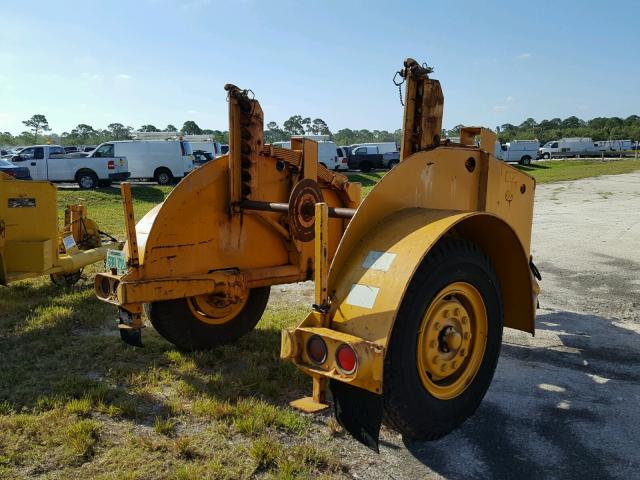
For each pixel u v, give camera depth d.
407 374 3.04
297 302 6.82
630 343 5.37
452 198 3.83
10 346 5.12
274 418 3.68
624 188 25.77
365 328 2.92
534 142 48.78
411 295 3.03
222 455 3.28
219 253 4.82
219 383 4.28
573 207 18.05
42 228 6.69
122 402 3.92
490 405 4.04
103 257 7.57
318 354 2.94
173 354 4.88
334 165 37.34
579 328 5.82
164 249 4.46
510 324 4.10
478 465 3.26
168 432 3.54
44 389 4.18
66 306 6.45
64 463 3.18
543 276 8.25
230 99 4.73
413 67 3.62
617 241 11.27
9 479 3.01
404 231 3.18
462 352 3.43
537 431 3.66
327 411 3.84
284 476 3.04
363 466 3.22
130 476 3.03
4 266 6.29
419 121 3.72
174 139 29.31
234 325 5.25
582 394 4.23
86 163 25.20
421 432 3.23
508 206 4.42
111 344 5.15
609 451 3.41
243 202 4.83
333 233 5.59
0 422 3.61
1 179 6.32
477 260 3.43
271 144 5.06
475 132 4.44
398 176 3.42
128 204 4.25
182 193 4.52
